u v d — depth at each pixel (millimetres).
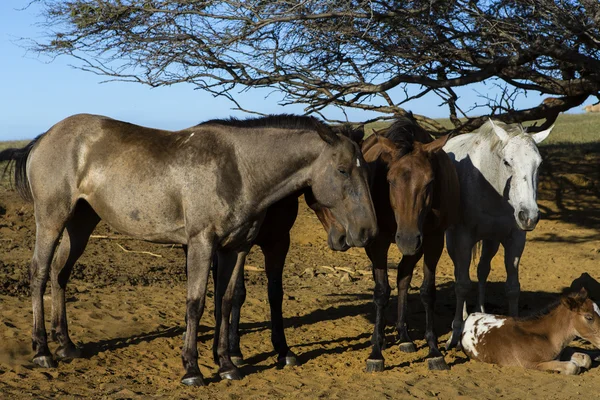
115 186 5867
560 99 11367
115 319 7844
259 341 7312
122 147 5945
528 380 5711
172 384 5660
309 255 13336
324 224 6727
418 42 10117
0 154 6543
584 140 24969
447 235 7980
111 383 5602
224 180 5629
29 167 6207
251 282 10867
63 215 6098
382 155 6039
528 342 6086
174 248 13469
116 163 5898
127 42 9344
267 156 5645
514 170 6457
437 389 5453
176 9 9281
